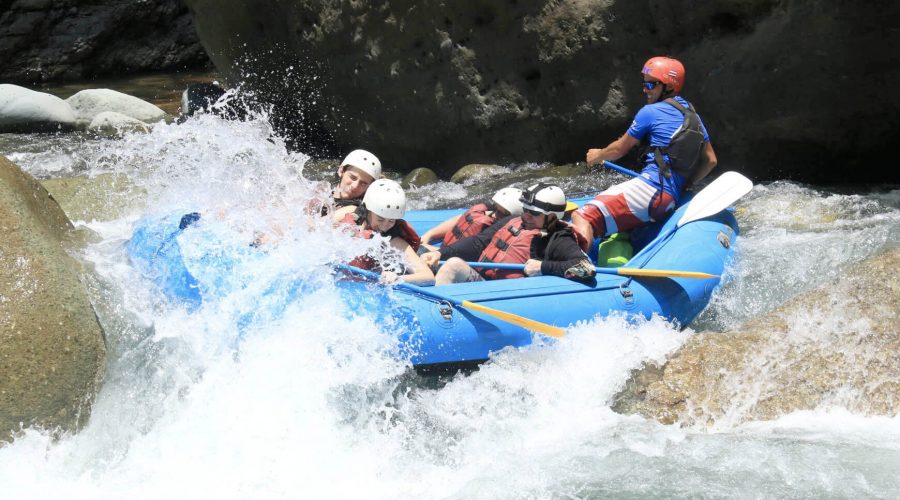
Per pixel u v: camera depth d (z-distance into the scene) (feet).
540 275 66.90
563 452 56.49
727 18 98.07
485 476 54.54
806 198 95.71
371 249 62.64
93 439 56.90
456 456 56.85
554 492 52.65
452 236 74.74
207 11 139.03
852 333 63.26
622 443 57.11
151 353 61.21
